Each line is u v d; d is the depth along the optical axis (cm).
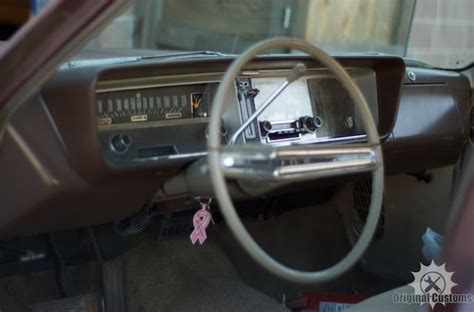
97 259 281
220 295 287
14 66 169
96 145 195
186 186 223
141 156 212
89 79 190
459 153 304
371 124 177
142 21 311
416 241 313
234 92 223
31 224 216
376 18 427
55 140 198
